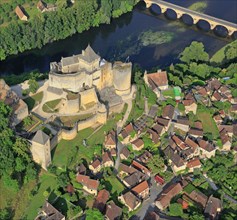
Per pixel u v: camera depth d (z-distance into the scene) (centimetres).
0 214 19675
